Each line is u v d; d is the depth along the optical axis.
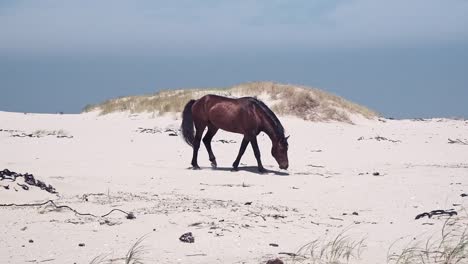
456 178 15.55
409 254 8.15
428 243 8.80
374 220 10.69
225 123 17.75
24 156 20.08
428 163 20.23
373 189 13.95
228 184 15.10
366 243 8.91
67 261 7.87
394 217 10.95
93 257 8.05
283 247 8.65
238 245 8.71
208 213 10.90
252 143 17.56
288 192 13.84
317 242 8.92
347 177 16.11
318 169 18.39
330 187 14.41
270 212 11.19
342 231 9.70
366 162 20.38
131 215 10.48
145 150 22.58
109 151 22.06
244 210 11.27
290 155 22.16
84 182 14.70
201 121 18.23
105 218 10.51
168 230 9.59
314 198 13.07
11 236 9.20
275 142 17.72
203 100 18.16
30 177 13.29
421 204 12.24
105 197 12.78
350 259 8.02
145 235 9.27
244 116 17.52
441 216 10.77
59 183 14.16
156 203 12.06
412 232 9.60
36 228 9.75
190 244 8.73
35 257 8.07
